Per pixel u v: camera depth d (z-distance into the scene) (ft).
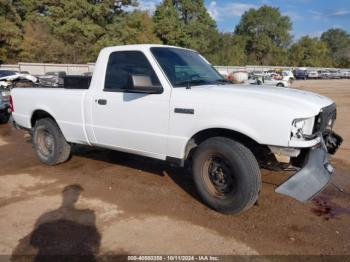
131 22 180.65
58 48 153.38
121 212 13.17
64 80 18.45
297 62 337.31
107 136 15.87
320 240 11.14
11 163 19.77
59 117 17.74
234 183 12.26
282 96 12.12
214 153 12.53
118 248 10.70
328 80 184.03
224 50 264.52
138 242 11.03
